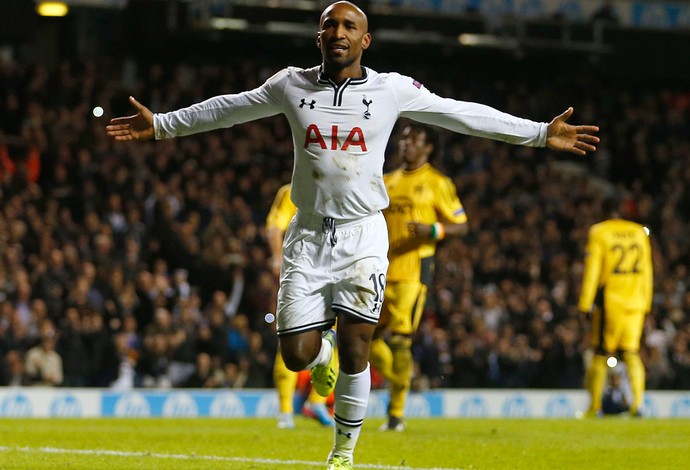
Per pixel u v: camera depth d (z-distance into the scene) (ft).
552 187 101.76
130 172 83.97
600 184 114.21
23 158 83.92
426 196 42.47
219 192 84.17
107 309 68.49
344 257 24.13
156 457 30.50
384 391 64.69
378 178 24.31
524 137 24.76
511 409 66.33
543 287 86.43
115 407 58.49
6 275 67.31
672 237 99.71
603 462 31.40
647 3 118.73
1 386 63.26
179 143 90.53
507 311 81.66
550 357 78.59
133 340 67.56
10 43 105.60
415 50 112.78
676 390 80.43
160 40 107.04
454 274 83.05
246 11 104.01
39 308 65.41
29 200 77.05
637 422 49.29
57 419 49.93
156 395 59.26
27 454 30.83
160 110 94.89
